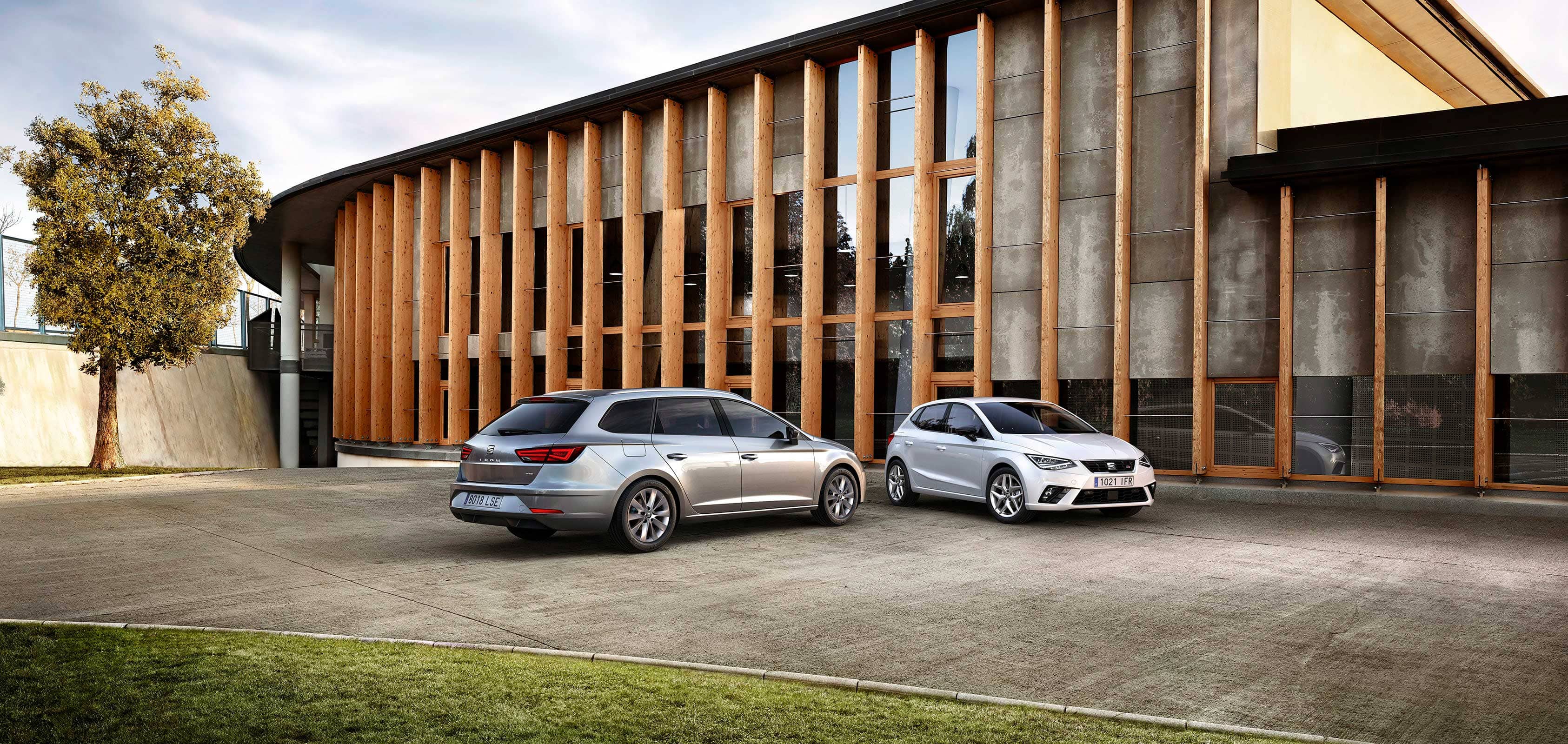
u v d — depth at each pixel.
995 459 11.73
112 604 7.05
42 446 25.94
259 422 36.91
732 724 4.23
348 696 4.58
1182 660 5.55
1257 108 14.92
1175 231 15.56
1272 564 8.73
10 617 6.67
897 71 18.72
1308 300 14.70
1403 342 14.06
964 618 6.62
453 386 26.06
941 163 17.98
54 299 20.88
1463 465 13.53
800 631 6.23
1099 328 16.19
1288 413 14.46
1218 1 15.37
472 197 26.61
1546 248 13.13
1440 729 4.39
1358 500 13.27
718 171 20.78
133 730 4.08
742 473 10.27
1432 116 13.66
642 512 9.46
